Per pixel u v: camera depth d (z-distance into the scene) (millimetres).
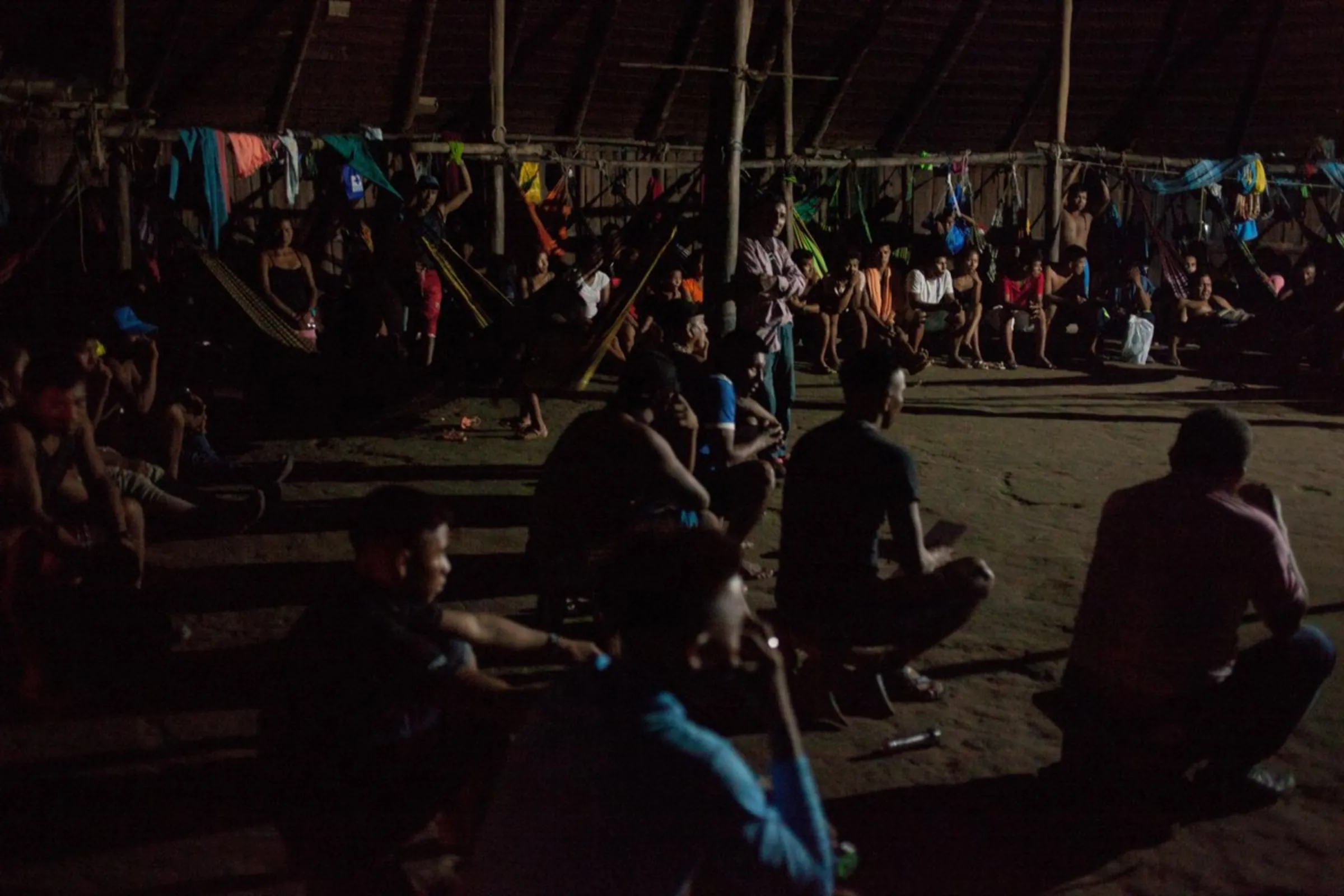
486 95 13555
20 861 3613
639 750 2145
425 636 3004
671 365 4980
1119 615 3816
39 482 4625
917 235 15609
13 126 10117
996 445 9547
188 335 10078
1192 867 3654
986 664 5199
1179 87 15945
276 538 6746
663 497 4867
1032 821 3910
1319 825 3906
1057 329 14188
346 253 12719
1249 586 3717
